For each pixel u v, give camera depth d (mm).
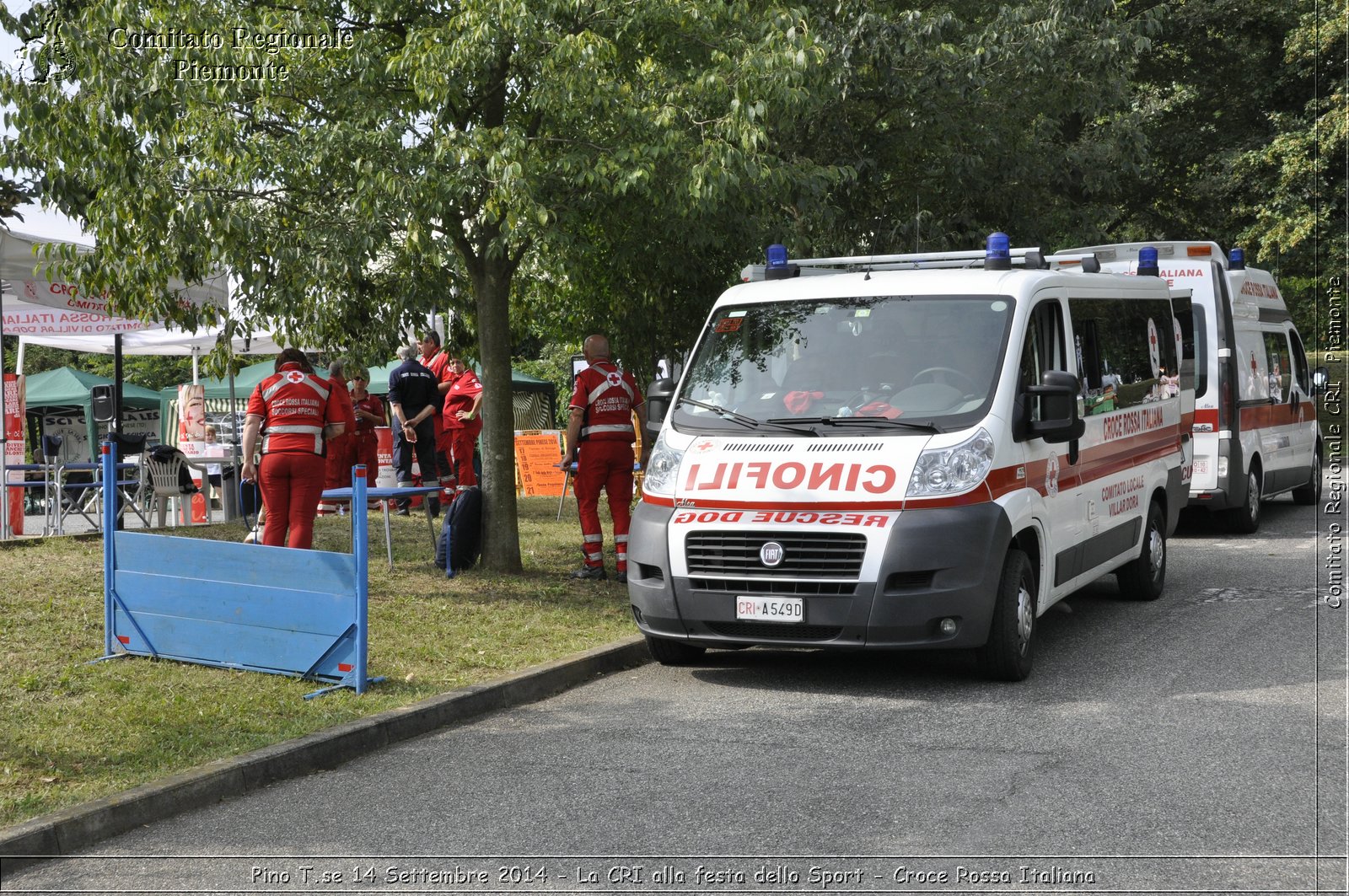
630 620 9430
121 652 8023
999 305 8234
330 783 5941
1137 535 10078
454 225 10734
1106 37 16688
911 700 7312
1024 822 5098
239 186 9977
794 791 5594
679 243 12195
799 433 7875
